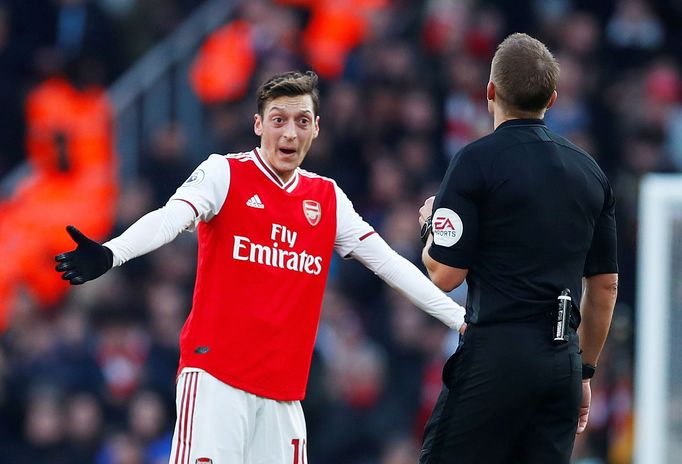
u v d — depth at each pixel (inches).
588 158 695.1
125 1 1971.0
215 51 1929.1
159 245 679.7
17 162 1915.6
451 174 679.1
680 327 1077.1
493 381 667.4
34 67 1929.1
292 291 719.1
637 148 1947.6
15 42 1935.3
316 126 732.0
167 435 1571.1
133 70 1953.7
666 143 1967.3
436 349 1647.4
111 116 1927.9
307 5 2011.6
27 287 1843.0
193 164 1867.6
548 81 681.6
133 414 1558.8
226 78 1920.5
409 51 1962.4
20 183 1893.5
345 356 1606.8
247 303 707.4
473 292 682.8
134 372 1599.4
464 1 2030.0
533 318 669.3
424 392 1617.9
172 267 1708.9
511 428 674.2
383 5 2026.3
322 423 1551.4
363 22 2009.1
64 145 1902.1
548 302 669.9
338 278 1708.9
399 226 1752.0
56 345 1608.0
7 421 1577.3
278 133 715.4
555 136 689.6
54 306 1736.0
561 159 679.1
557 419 679.7
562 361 668.7
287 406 721.6
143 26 1969.7
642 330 1085.8
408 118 1884.8
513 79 680.4
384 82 1904.5
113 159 1920.5
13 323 1690.5
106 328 1640.0
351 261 1717.5
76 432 1553.9
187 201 693.9
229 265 709.3
